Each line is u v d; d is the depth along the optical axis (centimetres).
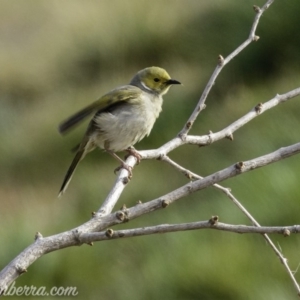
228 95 1730
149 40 2097
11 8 2911
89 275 1251
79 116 792
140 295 1193
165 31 2092
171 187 1540
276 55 1766
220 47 1897
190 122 721
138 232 512
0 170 1845
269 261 1155
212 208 1321
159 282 1189
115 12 2358
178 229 512
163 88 920
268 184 1289
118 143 884
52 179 1784
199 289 1155
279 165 1328
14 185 1794
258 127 1539
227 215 1285
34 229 1502
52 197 1703
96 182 1653
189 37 1997
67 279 1250
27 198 1722
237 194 1316
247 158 1495
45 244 525
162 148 713
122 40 2167
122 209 562
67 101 2119
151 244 1271
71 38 2417
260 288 1121
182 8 2119
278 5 1800
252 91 1698
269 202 1263
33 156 1869
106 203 622
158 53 2073
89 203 1588
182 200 1373
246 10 1880
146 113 889
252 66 1775
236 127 726
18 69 2384
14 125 2056
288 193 1260
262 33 1791
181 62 1966
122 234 514
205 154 1568
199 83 1811
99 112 880
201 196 1359
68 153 1830
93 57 2227
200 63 1914
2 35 2705
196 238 1245
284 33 1770
